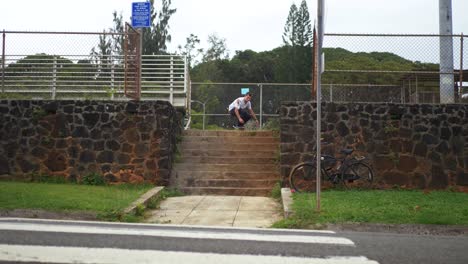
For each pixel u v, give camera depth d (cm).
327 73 1238
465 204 866
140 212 839
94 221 745
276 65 4609
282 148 1136
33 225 666
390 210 795
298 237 632
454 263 507
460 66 1178
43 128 1183
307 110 1144
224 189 1140
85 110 1182
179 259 495
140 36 1257
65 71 1408
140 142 1166
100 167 1164
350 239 623
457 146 1119
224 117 1809
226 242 586
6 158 1177
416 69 1227
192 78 4388
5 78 1384
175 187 1145
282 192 1028
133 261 484
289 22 4319
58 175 1166
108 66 1402
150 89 1614
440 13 1334
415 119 1130
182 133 1401
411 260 514
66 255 501
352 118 1138
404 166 1121
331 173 1089
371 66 1251
